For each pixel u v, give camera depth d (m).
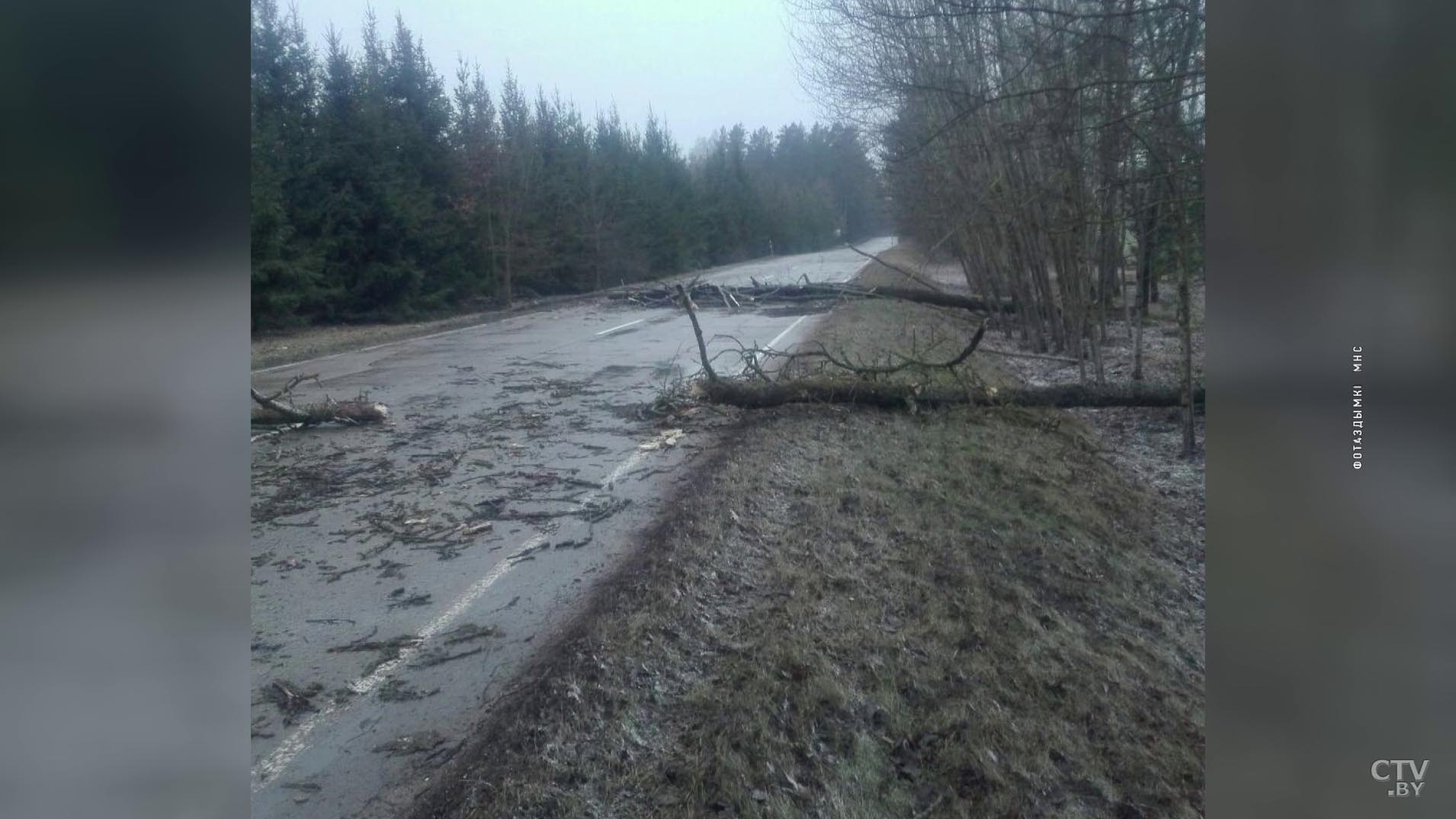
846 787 3.21
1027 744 3.54
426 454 7.44
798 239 59.56
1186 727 3.86
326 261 18.61
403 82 21.84
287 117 18.09
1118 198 9.63
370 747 3.31
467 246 22.98
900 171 15.09
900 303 19.44
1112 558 5.52
